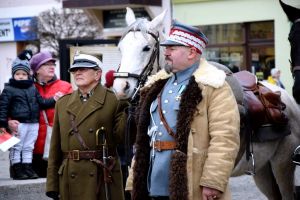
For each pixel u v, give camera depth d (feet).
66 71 40.09
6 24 107.65
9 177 39.75
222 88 20.01
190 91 19.84
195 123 19.85
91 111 24.27
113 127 24.57
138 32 28.43
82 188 24.13
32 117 35.86
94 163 24.16
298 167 42.19
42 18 91.04
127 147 24.44
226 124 19.72
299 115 28.30
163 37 28.81
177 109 20.18
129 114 24.57
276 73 65.10
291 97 28.71
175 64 20.43
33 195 34.96
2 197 34.47
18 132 35.53
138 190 20.68
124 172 29.01
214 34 80.18
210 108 19.92
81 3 83.51
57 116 24.76
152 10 81.61
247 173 26.40
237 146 19.88
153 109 20.71
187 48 20.35
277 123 26.13
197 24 80.94
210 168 19.49
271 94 26.25
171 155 19.88
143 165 20.75
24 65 35.81
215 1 79.51
